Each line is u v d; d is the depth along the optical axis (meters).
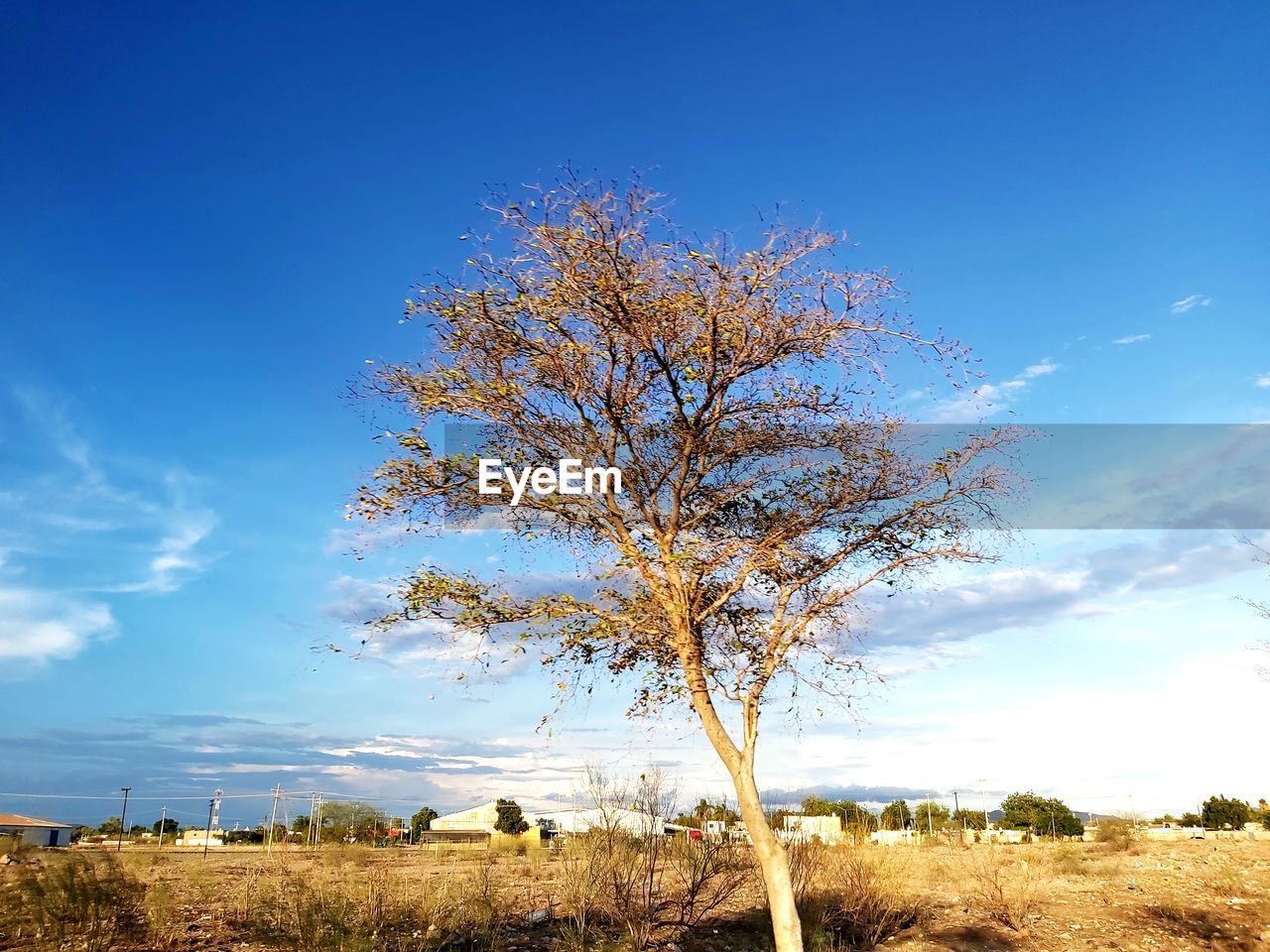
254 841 64.06
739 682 11.39
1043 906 18.38
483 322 11.24
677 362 11.33
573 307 11.04
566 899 16.84
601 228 10.73
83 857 15.50
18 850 14.84
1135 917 17.12
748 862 16.78
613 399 11.65
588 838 17.30
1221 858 26.69
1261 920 16.59
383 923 15.66
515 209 10.84
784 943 10.48
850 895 16.62
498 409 11.56
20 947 12.50
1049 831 56.00
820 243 10.93
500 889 21.34
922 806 42.94
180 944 14.24
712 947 15.09
